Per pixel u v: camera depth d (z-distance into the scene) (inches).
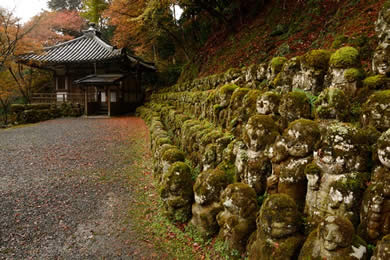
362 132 80.6
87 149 342.3
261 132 113.7
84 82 688.4
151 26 679.1
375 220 70.6
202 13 679.7
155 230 150.3
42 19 748.6
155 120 366.6
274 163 106.7
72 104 753.0
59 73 858.8
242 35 426.3
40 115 657.0
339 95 94.6
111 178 240.4
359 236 74.8
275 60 148.7
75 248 139.3
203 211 134.0
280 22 342.0
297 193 96.4
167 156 173.3
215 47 517.3
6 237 149.4
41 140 399.5
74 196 203.3
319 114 98.1
